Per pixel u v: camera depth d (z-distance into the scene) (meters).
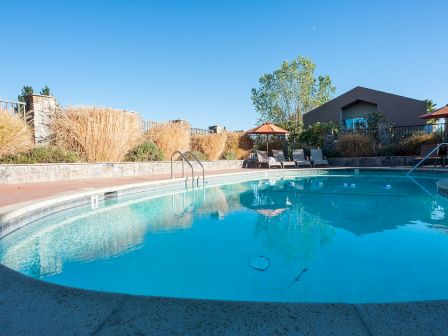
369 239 3.89
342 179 11.28
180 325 1.32
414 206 6.06
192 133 16.33
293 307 1.44
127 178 9.31
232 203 6.58
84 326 1.32
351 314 1.38
